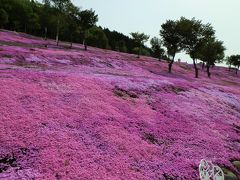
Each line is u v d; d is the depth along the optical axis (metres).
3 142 13.11
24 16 119.94
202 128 23.73
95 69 43.81
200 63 146.00
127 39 184.12
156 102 27.03
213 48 87.81
